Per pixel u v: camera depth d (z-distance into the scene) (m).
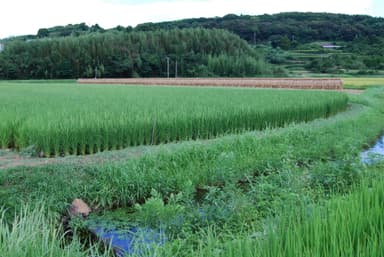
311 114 20.67
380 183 5.37
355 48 111.25
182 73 95.06
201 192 9.46
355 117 20.53
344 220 4.11
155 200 7.11
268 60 110.00
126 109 16.67
